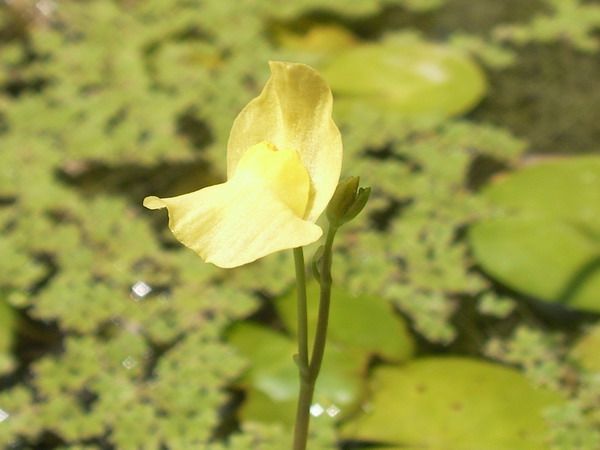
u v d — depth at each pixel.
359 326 0.22
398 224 0.23
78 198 0.24
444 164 0.24
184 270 0.23
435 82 0.26
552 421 0.20
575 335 0.22
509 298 0.22
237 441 0.20
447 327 0.22
